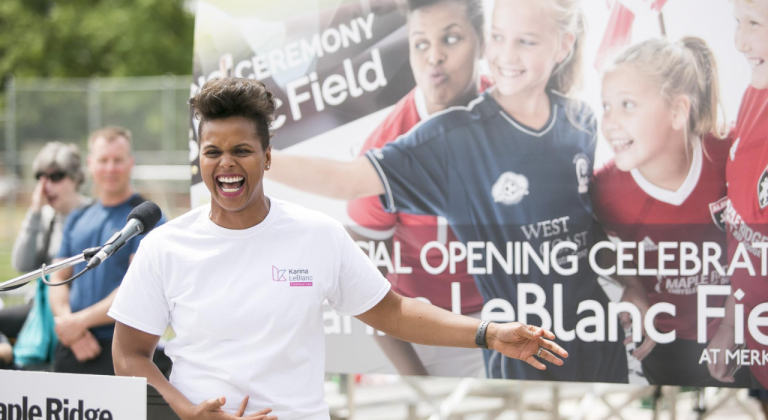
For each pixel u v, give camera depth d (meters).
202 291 2.44
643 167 3.78
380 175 4.08
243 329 2.41
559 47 3.85
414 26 4.01
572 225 3.86
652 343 3.80
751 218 3.68
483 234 3.96
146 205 2.80
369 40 4.07
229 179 2.39
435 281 4.02
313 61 4.14
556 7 3.84
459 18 3.95
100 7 21.64
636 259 3.80
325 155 4.14
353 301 2.63
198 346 2.45
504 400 5.72
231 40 4.24
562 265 3.88
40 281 4.90
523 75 3.88
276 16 4.18
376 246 4.09
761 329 3.69
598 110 3.82
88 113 11.04
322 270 2.48
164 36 20.92
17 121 11.23
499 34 3.90
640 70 3.77
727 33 3.68
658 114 3.75
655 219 3.78
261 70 4.21
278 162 4.20
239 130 2.37
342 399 6.35
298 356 2.45
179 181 10.46
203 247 2.47
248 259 2.45
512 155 3.92
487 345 2.57
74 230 4.73
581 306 3.87
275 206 2.52
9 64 21.62
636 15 3.76
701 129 3.72
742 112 3.68
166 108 10.81
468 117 3.96
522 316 3.93
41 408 2.48
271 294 2.42
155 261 2.47
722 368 3.74
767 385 3.70
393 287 4.07
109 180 4.66
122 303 2.49
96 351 4.38
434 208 4.02
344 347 4.11
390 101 4.06
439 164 4.00
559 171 3.87
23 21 21.88
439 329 2.62
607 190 3.82
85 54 21.83
